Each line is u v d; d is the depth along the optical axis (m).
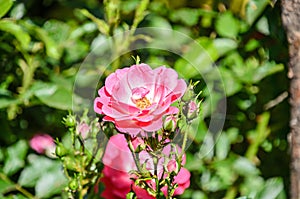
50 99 1.05
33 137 1.13
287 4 0.94
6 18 1.06
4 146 1.12
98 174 0.91
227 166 1.14
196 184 1.14
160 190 0.83
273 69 1.14
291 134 0.97
